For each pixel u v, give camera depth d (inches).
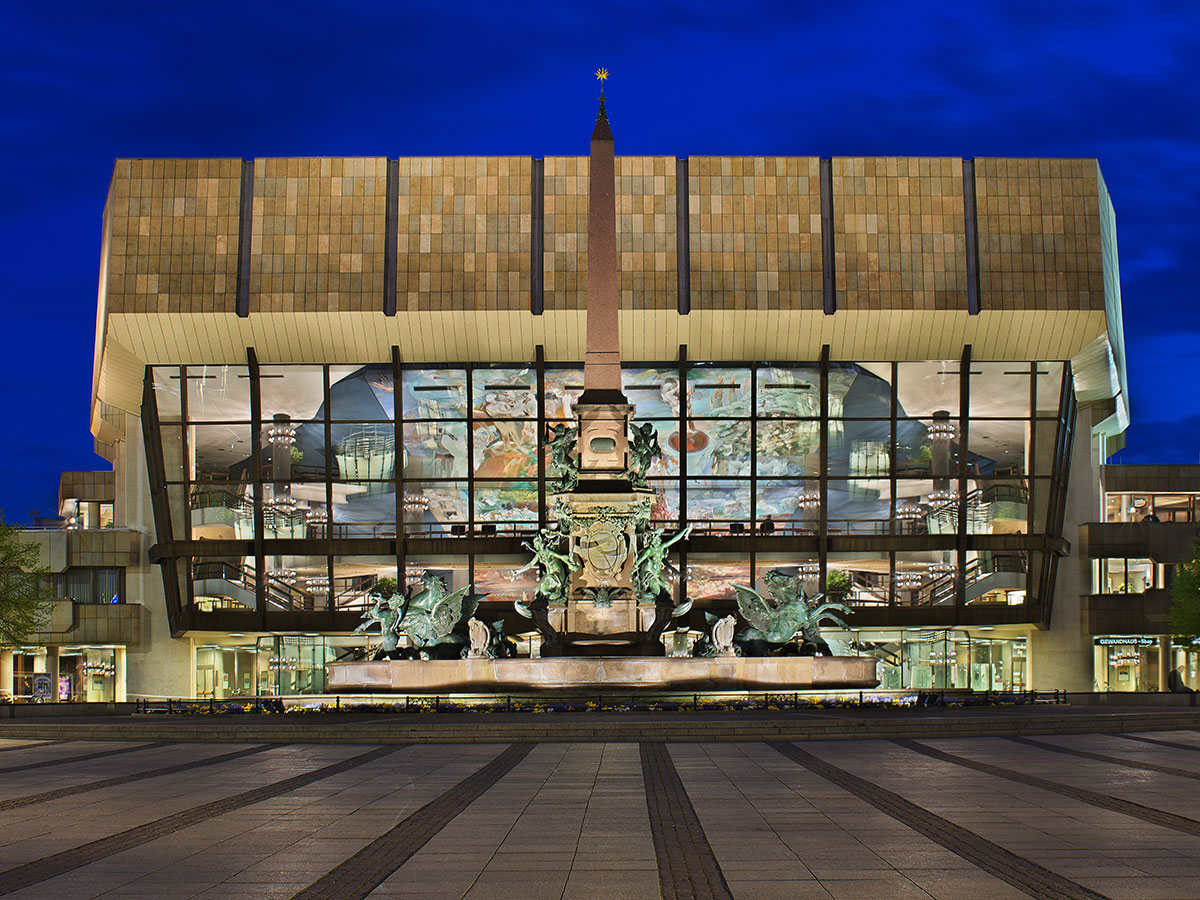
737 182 2411.4
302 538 2511.1
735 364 2484.0
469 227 2402.8
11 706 1609.3
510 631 2513.5
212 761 1040.2
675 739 1193.4
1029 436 2498.8
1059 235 2396.7
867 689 1674.5
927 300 2385.6
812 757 1008.9
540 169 2429.9
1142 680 2605.8
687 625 2529.5
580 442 1782.7
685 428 2506.2
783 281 2389.3
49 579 2605.8
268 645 2640.3
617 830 636.1
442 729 1220.5
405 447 2507.4
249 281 2401.6
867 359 2464.3
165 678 2603.3
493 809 713.6
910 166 2413.9
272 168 2413.9
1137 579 2667.3
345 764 989.8
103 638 2564.0
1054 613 2618.1
